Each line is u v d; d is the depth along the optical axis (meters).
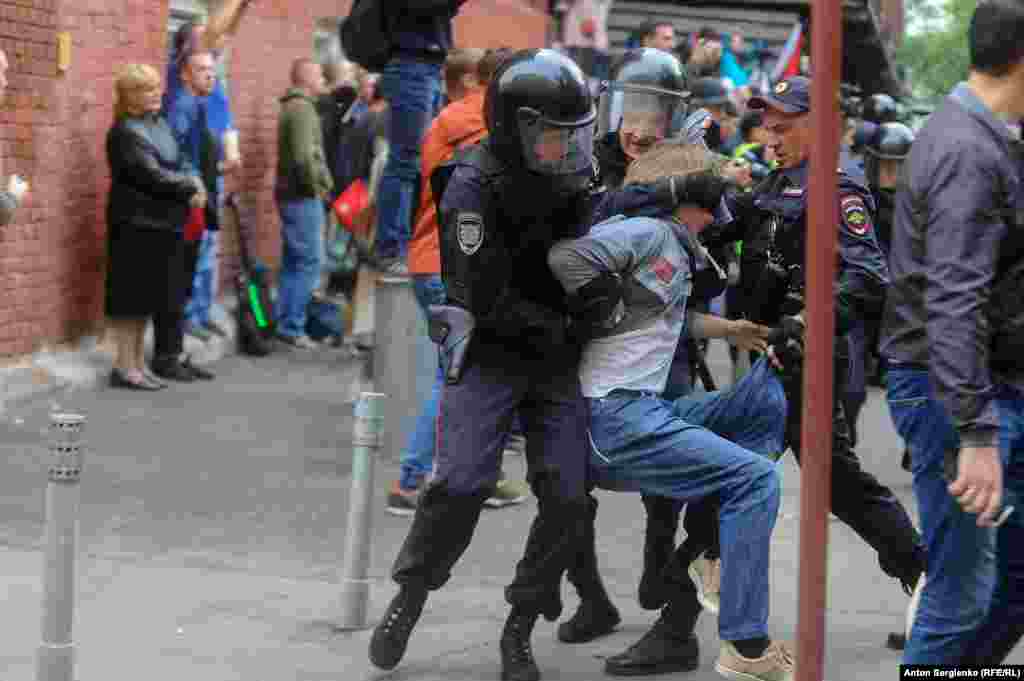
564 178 13.27
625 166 15.40
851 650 15.62
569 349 13.94
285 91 36.00
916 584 15.82
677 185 13.93
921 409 11.44
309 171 34.09
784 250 15.27
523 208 13.40
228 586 17.19
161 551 18.45
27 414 25.16
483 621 16.28
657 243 13.75
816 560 9.91
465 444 13.83
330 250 36.19
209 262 32.25
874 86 82.12
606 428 13.84
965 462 10.65
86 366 28.17
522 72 13.16
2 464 21.95
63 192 27.64
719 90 27.00
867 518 15.80
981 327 10.63
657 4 59.50
